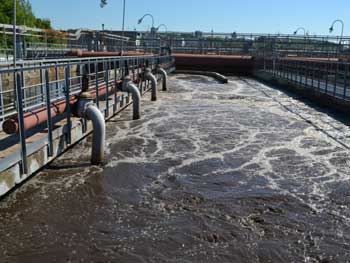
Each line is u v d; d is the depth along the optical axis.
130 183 8.44
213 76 38.81
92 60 12.47
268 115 16.94
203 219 6.90
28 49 35.34
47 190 7.93
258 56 43.78
